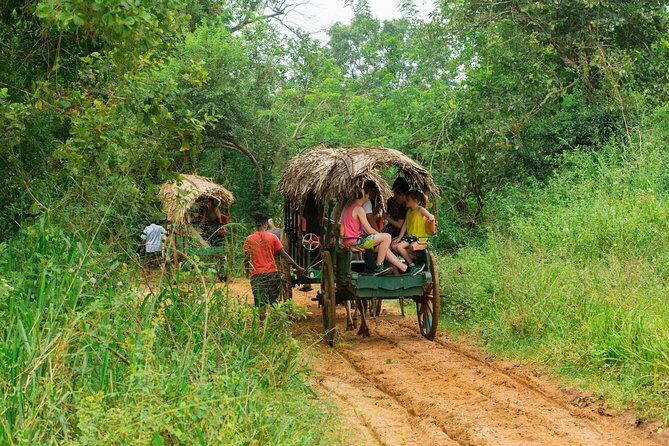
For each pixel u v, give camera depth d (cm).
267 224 1119
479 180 1814
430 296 1123
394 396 842
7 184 956
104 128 862
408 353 1035
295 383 761
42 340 621
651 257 1199
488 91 1952
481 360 975
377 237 1088
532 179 1773
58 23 735
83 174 889
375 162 1091
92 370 634
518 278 1102
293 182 1258
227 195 1906
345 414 754
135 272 849
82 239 793
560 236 1362
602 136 1798
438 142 1925
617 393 765
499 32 1958
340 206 1108
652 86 1830
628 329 848
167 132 892
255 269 1104
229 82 2352
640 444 659
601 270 1096
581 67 1834
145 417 505
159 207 1082
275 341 823
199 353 697
